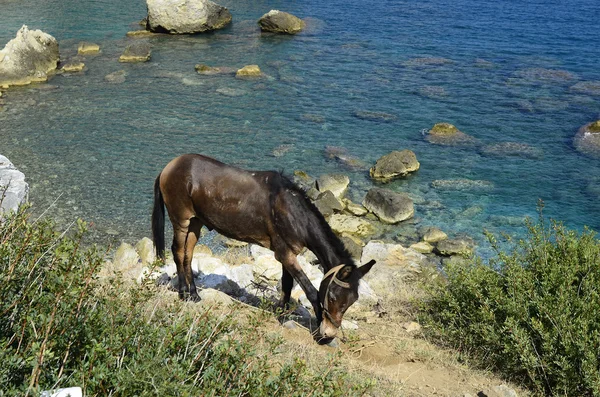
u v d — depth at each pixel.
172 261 12.77
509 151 25.78
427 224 20.75
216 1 50.88
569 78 33.84
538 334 9.38
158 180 10.33
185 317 6.24
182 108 29.50
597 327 9.17
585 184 23.20
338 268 9.12
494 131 27.59
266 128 27.56
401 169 23.52
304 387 5.80
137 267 12.41
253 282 11.83
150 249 14.60
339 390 5.65
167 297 9.40
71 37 40.41
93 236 18.59
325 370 6.46
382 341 10.16
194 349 5.77
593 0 50.56
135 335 5.57
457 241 19.16
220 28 43.34
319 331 9.45
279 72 34.69
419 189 22.94
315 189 22.14
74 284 5.38
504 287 10.56
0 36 39.69
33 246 5.69
